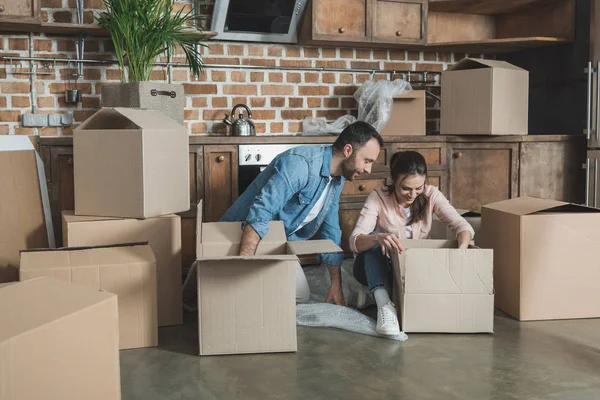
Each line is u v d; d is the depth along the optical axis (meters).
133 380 2.14
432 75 4.54
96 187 2.68
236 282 2.33
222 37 4.01
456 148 3.97
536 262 2.72
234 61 4.11
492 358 2.32
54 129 3.76
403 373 2.19
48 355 1.38
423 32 4.21
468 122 3.93
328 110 4.33
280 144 3.68
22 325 1.36
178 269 2.72
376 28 4.11
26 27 3.54
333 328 2.67
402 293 2.55
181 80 4.01
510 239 2.78
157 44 3.46
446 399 1.99
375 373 2.19
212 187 3.59
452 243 2.77
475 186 4.01
